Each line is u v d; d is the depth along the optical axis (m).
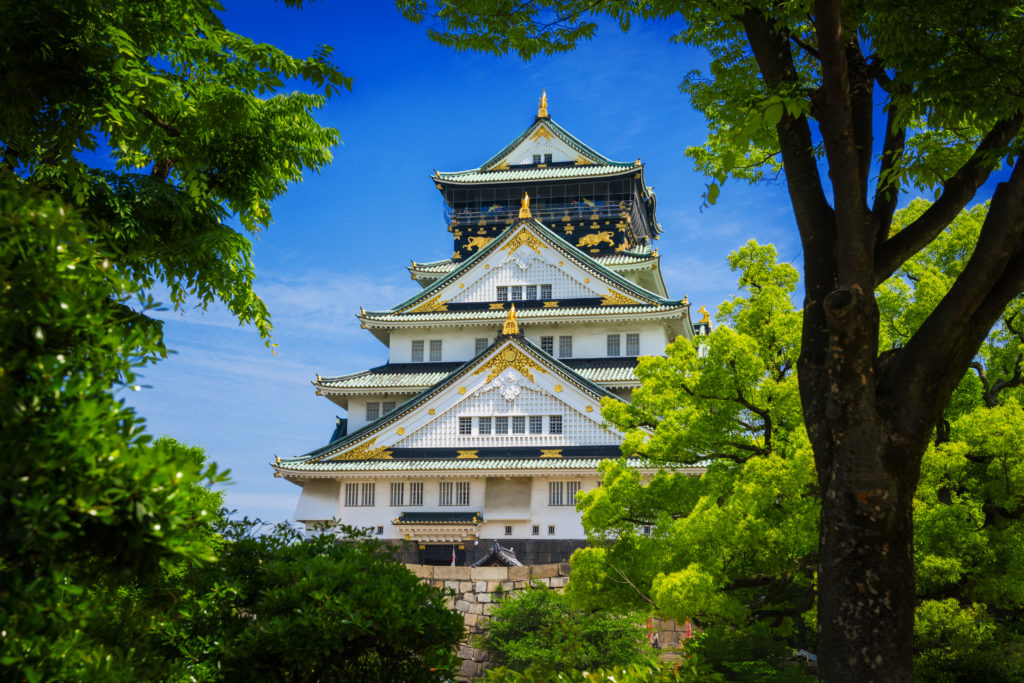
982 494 19.39
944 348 9.40
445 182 67.38
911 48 10.25
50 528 5.61
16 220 6.29
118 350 6.43
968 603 19.27
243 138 14.73
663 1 11.62
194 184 13.95
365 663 10.62
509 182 66.62
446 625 10.20
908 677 8.77
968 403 22.34
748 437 22.67
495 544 43.84
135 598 9.68
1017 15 9.88
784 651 22.52
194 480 6.23
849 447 9.23
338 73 13.50
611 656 25.64
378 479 51.38
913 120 12.78
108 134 13.16
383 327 58.97
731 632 21.67
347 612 9.52
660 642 31.84
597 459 48.81
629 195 66.31
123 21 12.88
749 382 21.62
